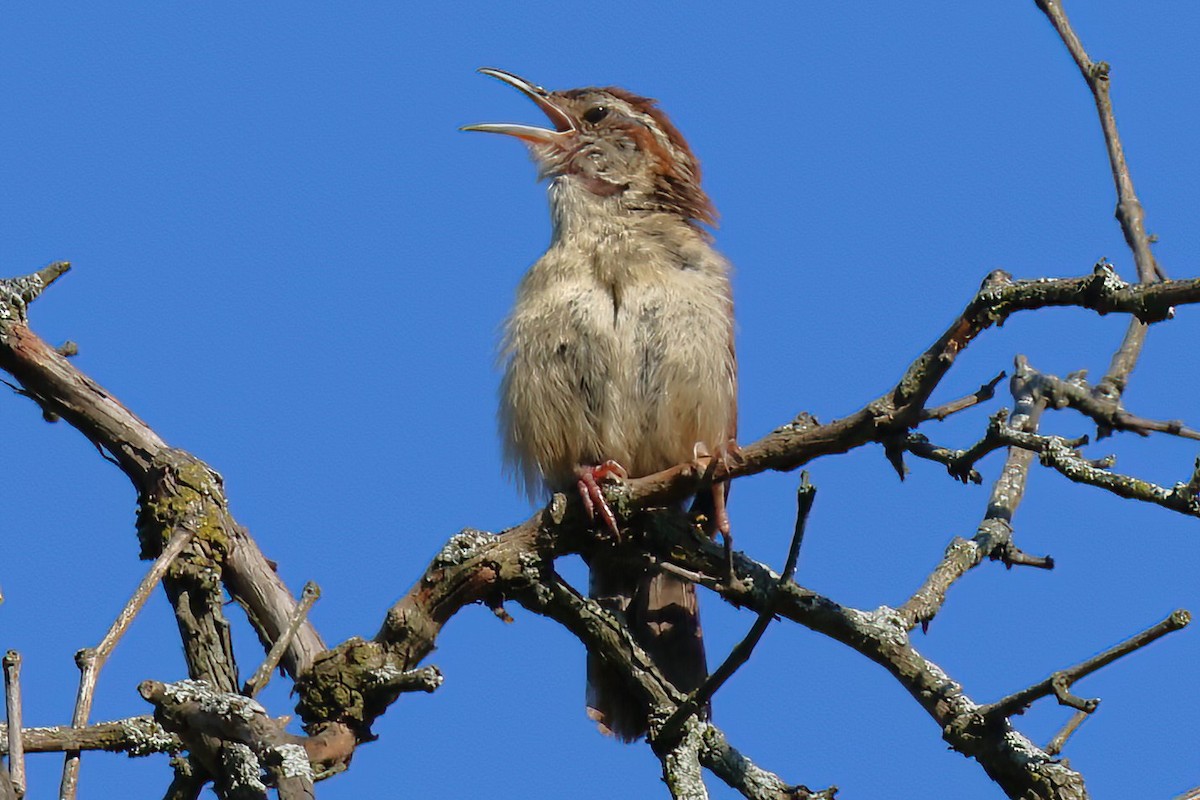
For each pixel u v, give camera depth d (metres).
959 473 8.05
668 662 10.61
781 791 8.30
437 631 8.73
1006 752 7.96
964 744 8.06
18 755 6.48
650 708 8.78
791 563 7.36
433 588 8.75
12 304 9.70
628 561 9.67
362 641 8.47
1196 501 7.57
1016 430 7.83
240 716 7.41
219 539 9.38
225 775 7.65
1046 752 7.98
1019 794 7.93
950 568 9.02
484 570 8.84
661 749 8.44
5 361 9.67
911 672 8.34
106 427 9.70
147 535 9.58
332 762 8.19
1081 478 7.72
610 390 10.91
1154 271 9.43
